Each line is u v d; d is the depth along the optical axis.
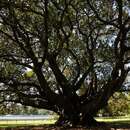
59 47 29.91
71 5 27.94
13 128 27.89
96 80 33.94
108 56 32.12
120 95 38.25
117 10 30.88
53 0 27.00
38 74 29.66
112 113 57.84
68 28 31.38
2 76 32.16
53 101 30.39
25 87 32.06
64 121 30.33
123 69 29.44
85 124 29.59
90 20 30.88
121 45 29.42
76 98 30.92
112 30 33.09
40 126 30.77
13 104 35.59
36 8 29.28
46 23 27.66
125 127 26.69
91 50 31.41
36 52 32.59
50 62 30.42
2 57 30.33
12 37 31.78
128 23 30.28
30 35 30.08
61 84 30.61
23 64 30.02
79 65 32.03
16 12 28.97
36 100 31.80
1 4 25.92
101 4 30.12
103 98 29.61
